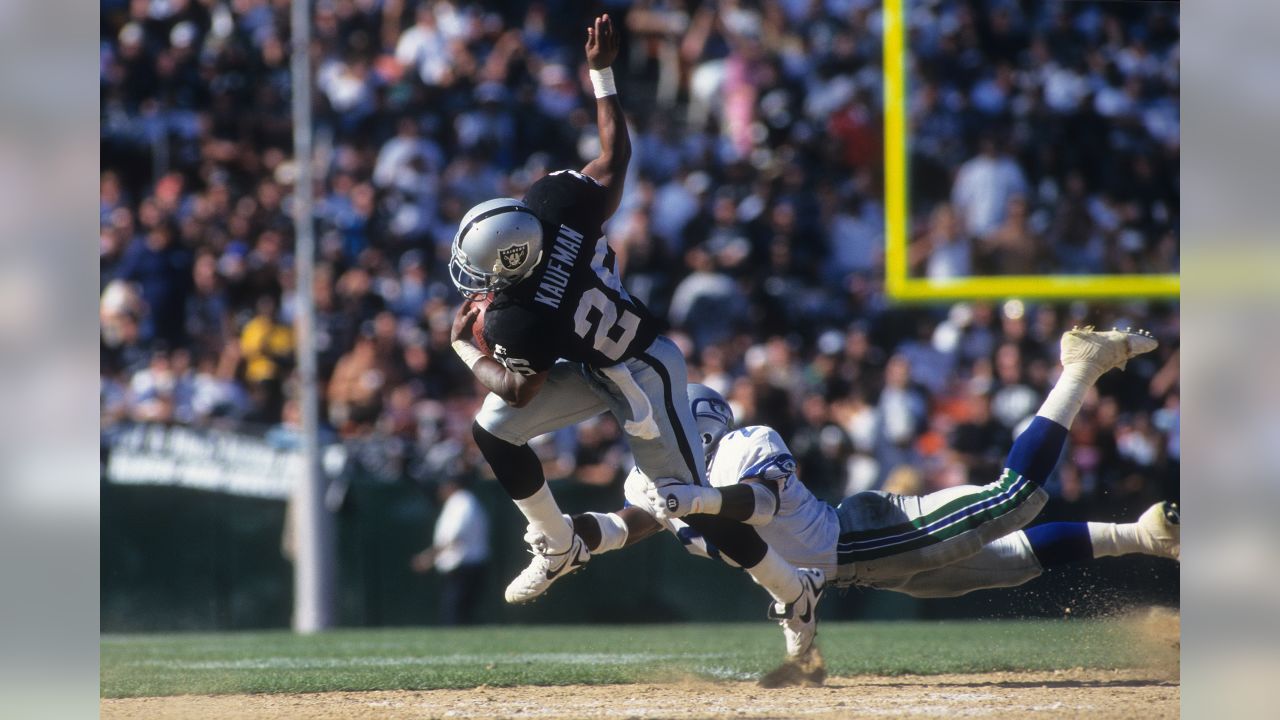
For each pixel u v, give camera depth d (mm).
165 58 45031
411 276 41188
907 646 21812
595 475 34125
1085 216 45656
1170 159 47156
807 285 43531
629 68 48469
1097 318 44438
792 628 16438
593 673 18500
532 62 47000
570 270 14375
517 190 44875
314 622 32062
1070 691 16062
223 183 43375
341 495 33000
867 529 16594
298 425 37219
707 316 41438
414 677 18094
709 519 15531
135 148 43844
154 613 32219
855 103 46625
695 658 20812
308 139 34906
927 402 39031
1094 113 47156
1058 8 47469
